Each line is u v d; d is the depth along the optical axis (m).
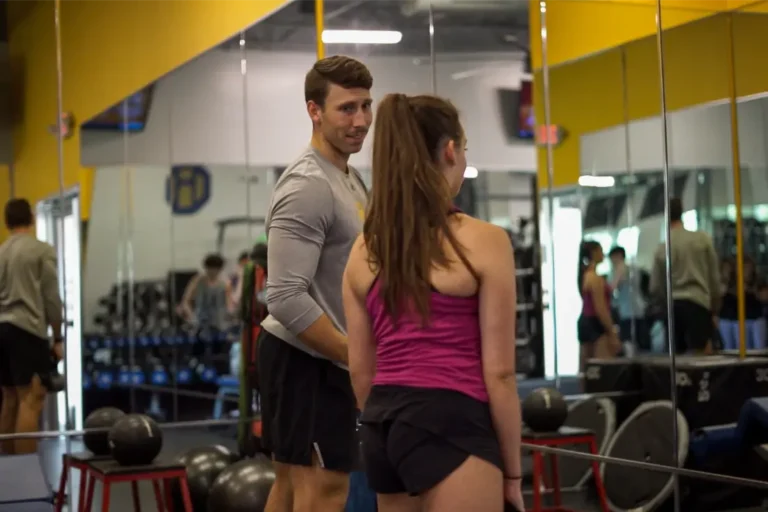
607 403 4.36
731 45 3.78
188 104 6.42
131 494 5.30
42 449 5.67
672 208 4.04
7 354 5.66
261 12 6.19
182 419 6.45
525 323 4.86
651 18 4.19
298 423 3.01
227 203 6.87
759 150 3.66
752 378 3.61
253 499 4.46
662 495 4.01
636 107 4.27
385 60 5.59
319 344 2.89
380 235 2.33
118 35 6.18
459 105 5.33
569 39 4.76
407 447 2.21
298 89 6.26
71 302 6.01
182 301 6.61
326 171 3.01
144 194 6.46
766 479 3.57
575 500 4.48
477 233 2.29
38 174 5.86
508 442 2.25
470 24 5.34
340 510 3.04
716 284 3.79
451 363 2.24
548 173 4.89
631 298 4.26
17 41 5.82
